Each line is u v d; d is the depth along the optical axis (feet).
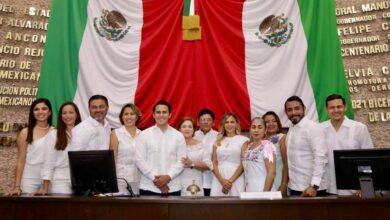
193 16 20.06
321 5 19.77
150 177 13.78
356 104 19.47
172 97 19.35
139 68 19.76
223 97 19.25
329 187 15.56
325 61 19.25
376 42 19.76
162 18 20.30
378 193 13.26
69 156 11.94
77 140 14.42
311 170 14.56
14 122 19.44
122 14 20.45
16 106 19.61
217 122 19.16
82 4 20.54
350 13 20.34
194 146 16.63
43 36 20.58
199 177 16.35
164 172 14.26
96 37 20.12
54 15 20.11
